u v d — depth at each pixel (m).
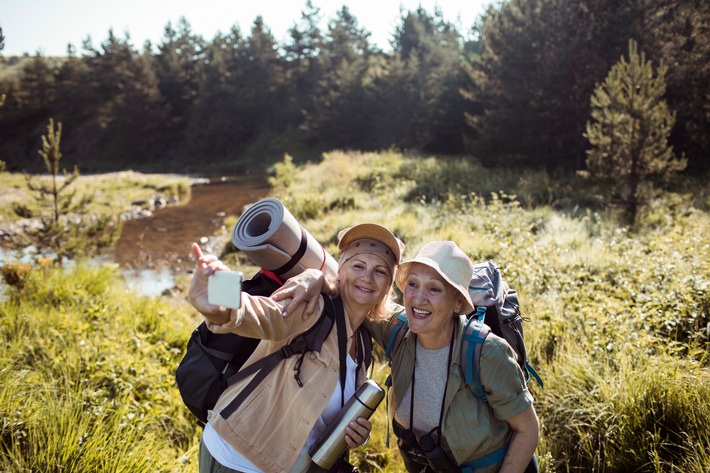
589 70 18.33
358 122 45.56
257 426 2.07
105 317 6.29
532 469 2.45
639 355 4.00
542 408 3.92
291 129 57.84
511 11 21.36
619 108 12.49
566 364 4.20
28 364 4.71
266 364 2.11
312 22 67.25
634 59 12.46
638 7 17.61
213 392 2.14
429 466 2.38
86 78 75.00
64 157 68.00
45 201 12.16
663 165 12.00
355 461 3.83
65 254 11.73
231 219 20.62
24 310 5.98
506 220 10.59
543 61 19.92
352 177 21.28
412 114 38.72
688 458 3.02
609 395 3.63
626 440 3.34
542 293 6.30
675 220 10.44
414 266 2.31
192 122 63.25
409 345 2.40
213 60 63.91
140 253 16.80
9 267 7.11
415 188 16.92
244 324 1.82
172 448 3.96
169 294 11.39
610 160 12.50
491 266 2.77
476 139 25.19
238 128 61.12
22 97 73.31
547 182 16.38
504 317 2.54
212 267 1.72
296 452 2.11
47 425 3.29
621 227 10.58
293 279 2.12
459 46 45.00
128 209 25.73
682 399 3.40
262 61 63.12
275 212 2.28
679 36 17.59
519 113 21.00
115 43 74.75
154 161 64.62
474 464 2.29
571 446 3.61
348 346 2.28
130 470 3.14
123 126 65.31
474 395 2.25
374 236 2.35
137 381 4.64
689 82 17.59
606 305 5.12
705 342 4.50
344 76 48.38
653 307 5.02
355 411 2.16
